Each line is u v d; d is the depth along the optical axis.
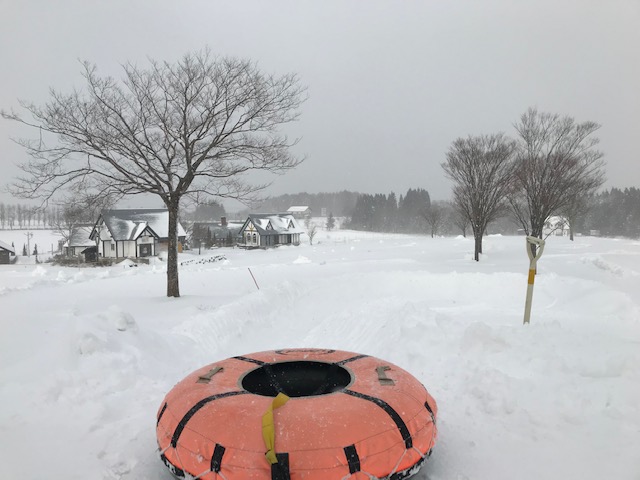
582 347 5.94
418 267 24.09
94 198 15.47
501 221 104.38
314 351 4.87
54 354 6.44
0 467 3.84
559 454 3.82
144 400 5.58
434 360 6.20
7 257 60.25
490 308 10.11
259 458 2.97
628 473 3.48
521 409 4.57
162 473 3.91
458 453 3.97
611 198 94.00
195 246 75.44
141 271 30.89
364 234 110.38
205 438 3.18
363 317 9.31
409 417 3.45
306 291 13.31
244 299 11.44
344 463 3.00
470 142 28.64
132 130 15.63
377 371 4.07
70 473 3.81
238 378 4.02
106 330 7.03
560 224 48.19
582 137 21.80
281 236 74.31
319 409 3.29
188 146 15.91
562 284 11.30
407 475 3.28
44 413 4.92
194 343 8.41
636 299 11.38
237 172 16.89
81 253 54.28
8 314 9.34
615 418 4.27
